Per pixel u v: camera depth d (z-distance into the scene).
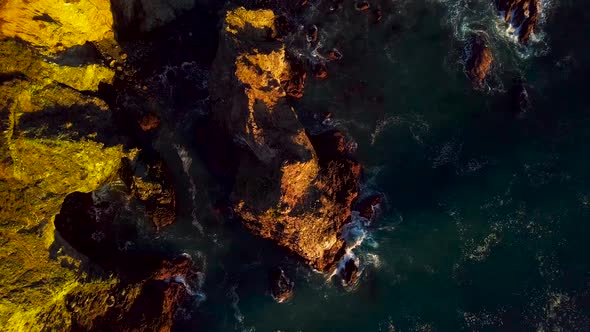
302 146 35.09
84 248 35.53
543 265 36.06
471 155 38.38
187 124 39.31
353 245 37.41
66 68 34.28
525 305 35.50
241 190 35.81
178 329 37.06
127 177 37.03
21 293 30.92
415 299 36.31
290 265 37.56
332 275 37.22
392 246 37.31
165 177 37.84
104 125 35.72
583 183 37.28
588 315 34.91
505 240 36.69
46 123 32.84
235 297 37.38
